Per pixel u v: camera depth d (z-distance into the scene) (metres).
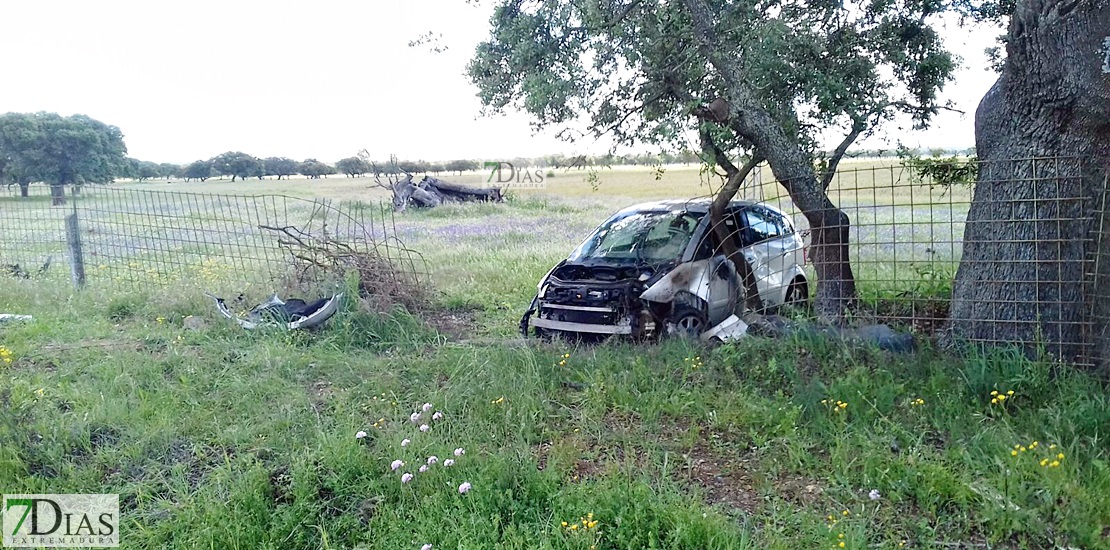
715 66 6.52
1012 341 5.40
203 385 5.75
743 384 5.46
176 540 3.62
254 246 10.17
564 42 6.97
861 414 4.73
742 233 7.83
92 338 7.24
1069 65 5.06
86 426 4.77
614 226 8.12
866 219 11.85
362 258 8.39
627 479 3.89
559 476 3.98
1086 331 5.22
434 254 13.08
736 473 4.20
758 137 6.55
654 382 5.47
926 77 7.21
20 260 11.37
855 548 3.23
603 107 7.20
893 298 6.79
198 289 8.73
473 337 7.45
